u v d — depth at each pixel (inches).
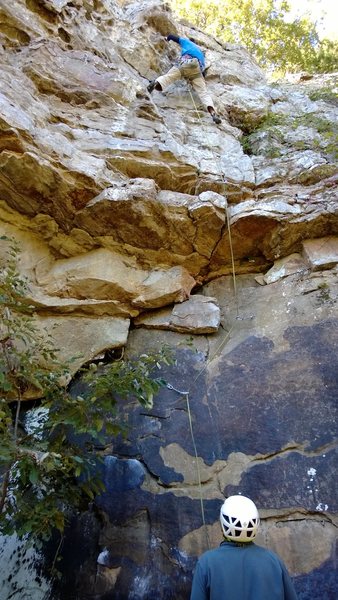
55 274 154.6
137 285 159.0
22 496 116.4
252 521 80.2
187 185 175.5
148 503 121.4
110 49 213.9
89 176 149.1
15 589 117.0
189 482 123.0
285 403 130.2
